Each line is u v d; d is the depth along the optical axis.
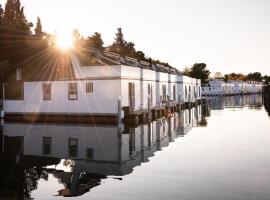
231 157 15.95
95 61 32.00
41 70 33.66
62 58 33.25
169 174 12.75
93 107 31.69
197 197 9.91
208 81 124.19
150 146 19.73
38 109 33.88
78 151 18.27
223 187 10.91
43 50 36.12
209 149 18.31
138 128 28.58
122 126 29.25
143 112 32.75
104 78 31.16
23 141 21.55
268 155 16.39
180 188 10.85
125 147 19.42
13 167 14.52
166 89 46.47
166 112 40.47
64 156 16.94
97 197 10.07
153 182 11.65
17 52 36.94
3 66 35.94
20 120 33.06
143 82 37.00
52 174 13.17
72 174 13.09
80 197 10.12
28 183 11.90
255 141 21.08
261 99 97.69
